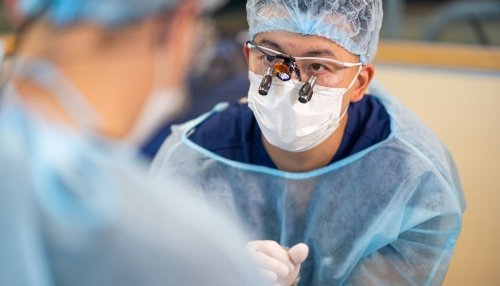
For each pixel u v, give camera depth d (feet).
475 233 5.32
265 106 3.74
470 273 5.02
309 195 4.11
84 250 1.80
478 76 6.24
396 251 4.02
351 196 4.03
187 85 6.23
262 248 3.65
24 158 1.85
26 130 1.88
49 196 1.82
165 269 1.81
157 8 1.86
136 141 2.06
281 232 4.18
